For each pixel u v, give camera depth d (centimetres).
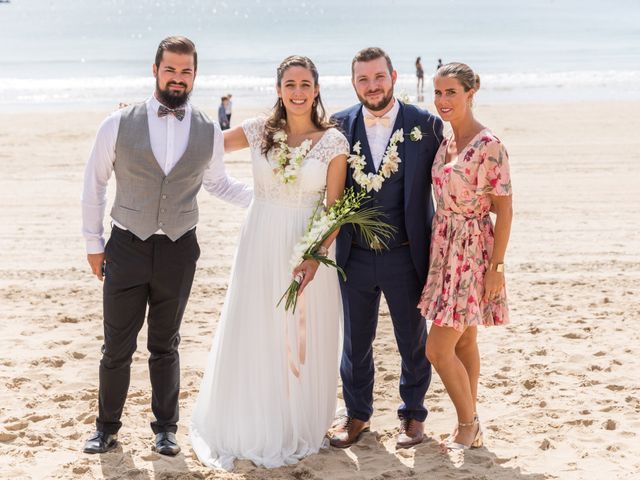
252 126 457
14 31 7712
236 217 1173
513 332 664
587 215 1170
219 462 439
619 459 436
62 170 1587
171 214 426
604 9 11494
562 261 913
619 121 2206
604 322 684
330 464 439
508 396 532
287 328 450
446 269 436
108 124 422
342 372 477
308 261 434
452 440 457
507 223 428
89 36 7038
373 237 444
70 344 633
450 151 440
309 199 450
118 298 431
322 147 441
